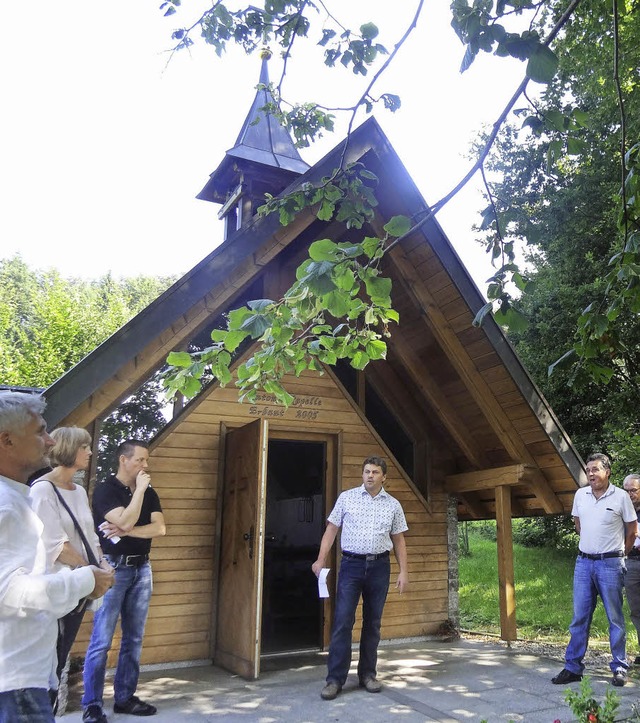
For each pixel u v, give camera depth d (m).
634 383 11.25
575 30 7.94
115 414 6.18
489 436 7.24
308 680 5.30
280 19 3.88
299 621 7.99
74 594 1.99
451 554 7.63
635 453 9.72
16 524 1.91
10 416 2.02
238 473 5.88
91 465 5.60
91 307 23.05
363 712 4.44
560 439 6.65
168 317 4.91
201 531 6.13
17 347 21.81
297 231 5.59
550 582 12.50
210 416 6.38
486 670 5.69
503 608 6.80
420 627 7.20
